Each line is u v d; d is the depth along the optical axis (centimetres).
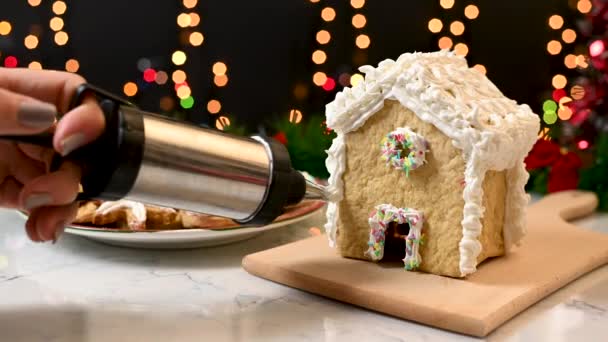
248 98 150
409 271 62
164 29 147
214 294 61
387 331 55
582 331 55
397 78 61
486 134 59
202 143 53
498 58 134
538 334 54
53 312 57
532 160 99
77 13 145
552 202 90
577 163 95
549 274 62
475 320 53
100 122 48
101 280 64
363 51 141
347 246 66
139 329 54
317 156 103
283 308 58
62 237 76
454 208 60
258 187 56
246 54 148
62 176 49
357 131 64
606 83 95
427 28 136
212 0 146
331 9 127
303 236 77
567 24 128
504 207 66
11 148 57
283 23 145
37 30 144
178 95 134
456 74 65
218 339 53
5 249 72
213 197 54
